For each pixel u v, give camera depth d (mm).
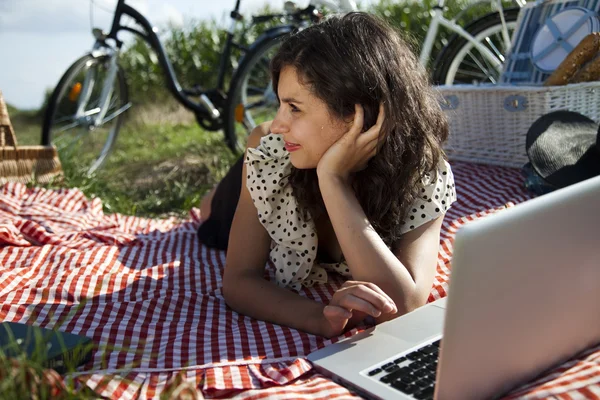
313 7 4555
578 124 2834
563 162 2658
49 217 2863
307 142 1715
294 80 1665
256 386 1451
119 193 4164
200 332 1752
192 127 6586
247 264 1942
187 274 2305
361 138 1709
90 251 2457
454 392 1184
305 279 2080
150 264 2455
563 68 3084
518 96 3166
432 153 1827
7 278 2129
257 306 1842
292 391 1379
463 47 4344
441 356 1146
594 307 1400
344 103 1668
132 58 8445
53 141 4461
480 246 1095
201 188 4246
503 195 2980
